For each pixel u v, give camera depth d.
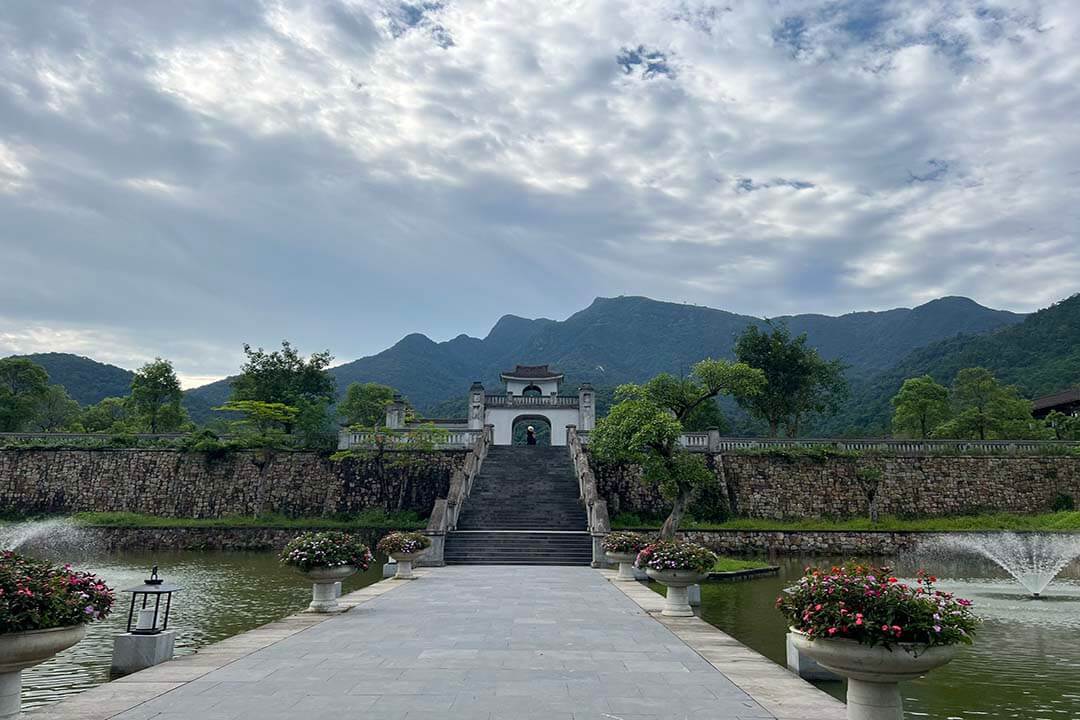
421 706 6.12
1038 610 13.92
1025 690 8.19
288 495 32.69
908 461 32.75
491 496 27.58
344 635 9.79
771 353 45.91
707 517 31.34
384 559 25.50
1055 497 31.72
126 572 20.34
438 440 33.41
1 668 5.35
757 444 33.69
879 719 5.27
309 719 5.74
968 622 5.21
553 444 41.44
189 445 33.69
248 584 17.69
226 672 7.50
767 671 7.63
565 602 13.37
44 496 33.00
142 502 32.78
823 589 5.46
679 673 7.52
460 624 10.77
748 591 16.77
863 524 29.69
